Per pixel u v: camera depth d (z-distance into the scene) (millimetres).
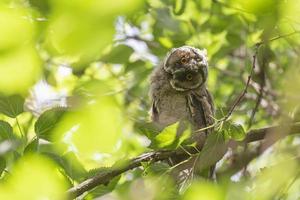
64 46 7266
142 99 15352
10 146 8953
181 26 14562
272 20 8898
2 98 8922
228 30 14844
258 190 9742
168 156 9586
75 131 8922
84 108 9031
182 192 9133
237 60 16703
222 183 9594
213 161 9047
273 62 15602
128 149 12750
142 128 9023
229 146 10555
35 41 7777
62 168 9086
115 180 9750
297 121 11188
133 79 15180
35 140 8719
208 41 15352
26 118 12398
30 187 8328
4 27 7488
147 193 9266
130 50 12438
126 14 7297
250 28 14320
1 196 8117
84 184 9203
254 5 8125
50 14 7270
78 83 13203
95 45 7219
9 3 7945
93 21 7090
